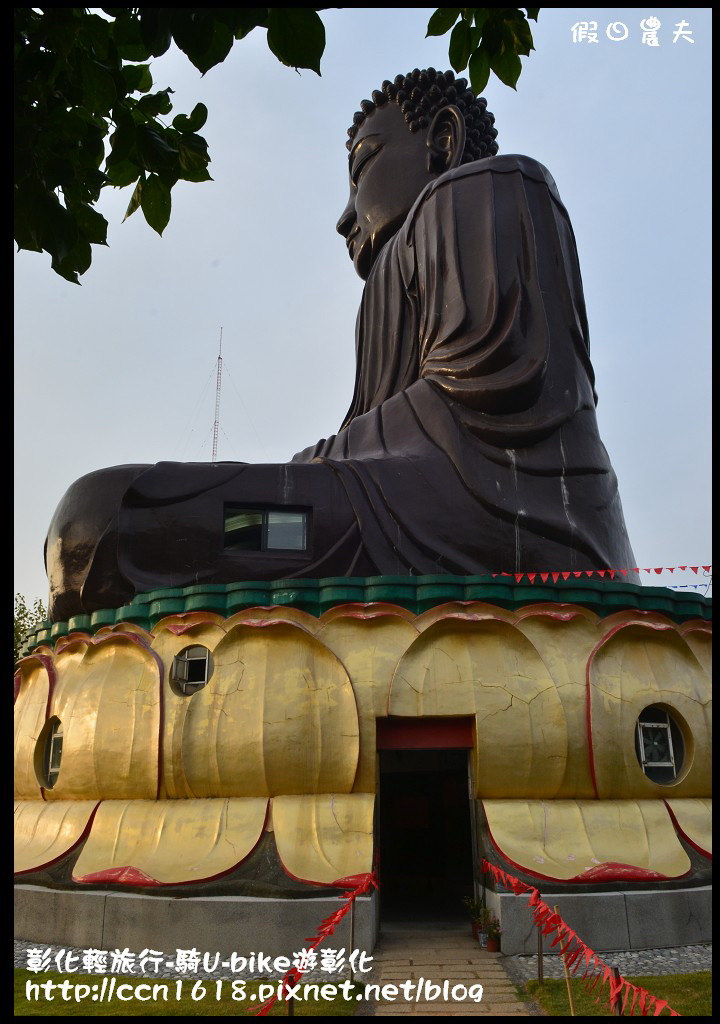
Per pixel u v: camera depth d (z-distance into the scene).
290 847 12.69
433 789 19.23
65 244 4.98
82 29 4.96
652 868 12.84
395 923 14.75
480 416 17.98
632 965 11.27
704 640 15.40
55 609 17.27
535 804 13.44
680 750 14.45
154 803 13.77
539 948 10.12
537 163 20.98
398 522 16.69
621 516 19.36
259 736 13.29
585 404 19.03
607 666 14.28
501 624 14.00
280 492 16.69
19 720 16.30
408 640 13.98
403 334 21.77
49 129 5.12
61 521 16.98
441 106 25.52
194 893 12.45
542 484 17.64
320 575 16.20
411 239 21.80
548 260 19.77
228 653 14.09
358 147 26.36
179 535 16.22
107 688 14.59
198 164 5.33
